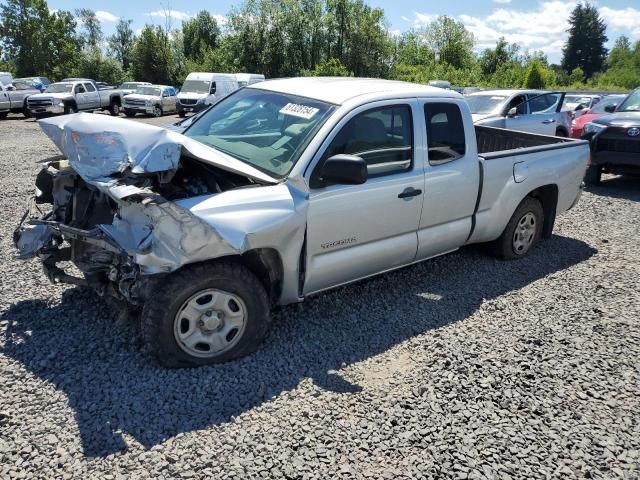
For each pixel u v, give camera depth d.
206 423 2.99
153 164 3.29
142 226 3.21
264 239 3.50
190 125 4.80
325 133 3.86
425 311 4.54
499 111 11.21
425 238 4.69
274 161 3.91
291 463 2.73
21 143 15.06
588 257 6.09
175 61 54.81
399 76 48.84
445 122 4.72
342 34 47.97
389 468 2.74
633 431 3.12
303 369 3.59
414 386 3.45
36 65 55.41
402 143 4.38
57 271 3.99
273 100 4.49
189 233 3.19
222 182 3.86
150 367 3.47
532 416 3.21
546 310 4.66
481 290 5.04
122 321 3.79
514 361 3.80
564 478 2.75
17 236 4.06
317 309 4.46
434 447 2.91
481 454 2.88
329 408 3.18
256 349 3.75
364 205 4.07
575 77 79.94
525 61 67.69
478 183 5.02
